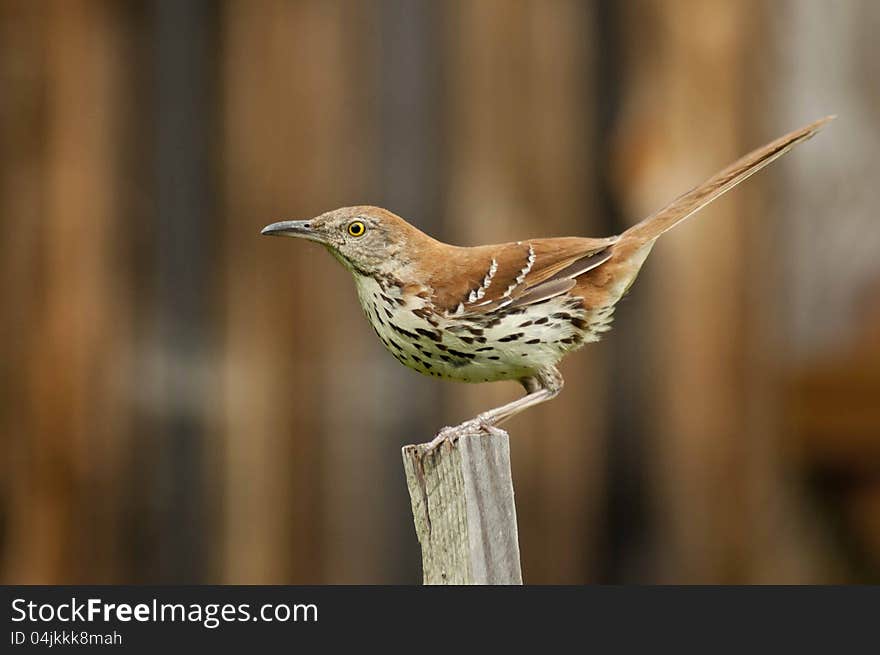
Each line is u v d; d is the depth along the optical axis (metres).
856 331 14.38
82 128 12.66
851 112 14.83
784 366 14.09
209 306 12.77
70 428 12.53
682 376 13.23
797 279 14.57
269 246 12.74
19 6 12.66
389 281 7.48
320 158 12.81
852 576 14.21
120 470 12.59
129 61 12.79
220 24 12.81
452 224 12.97
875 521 14.08
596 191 13.24
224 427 12.73
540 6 13.09
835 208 14.60
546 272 7.43
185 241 12.80
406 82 12.99
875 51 14.80
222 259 12.79
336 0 12.81
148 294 12.75
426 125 13.01
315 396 12.73
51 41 12.69
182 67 12.84
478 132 13.03
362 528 12.77
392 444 12.82
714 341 13.29
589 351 13.14
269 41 12.79
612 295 7.71
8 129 12.64
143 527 12.60
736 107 13.45
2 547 12.51
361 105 12.91
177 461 12.69
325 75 12.82
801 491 14.23
